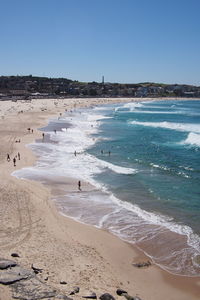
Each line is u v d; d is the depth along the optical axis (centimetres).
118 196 2962
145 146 5366
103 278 1638
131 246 2077
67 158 4378
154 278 1738
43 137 5900
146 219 2477
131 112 12081
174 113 11788
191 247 2067
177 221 2447
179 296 1593
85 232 2239
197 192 3070
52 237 2084
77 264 1750
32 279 1294
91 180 3416
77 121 8750
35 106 12862
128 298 1417
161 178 3509
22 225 2233
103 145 5425
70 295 1316
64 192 3027
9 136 5884
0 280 1248
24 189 3025
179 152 4894
